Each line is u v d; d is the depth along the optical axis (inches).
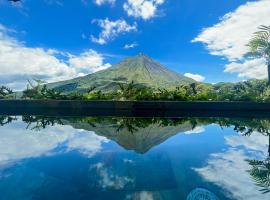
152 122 470.3
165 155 211.9
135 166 180.2
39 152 221.8
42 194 130.2
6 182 146.7
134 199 122.0
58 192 133.1
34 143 261.4
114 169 173.5
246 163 186.9
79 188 137.1
